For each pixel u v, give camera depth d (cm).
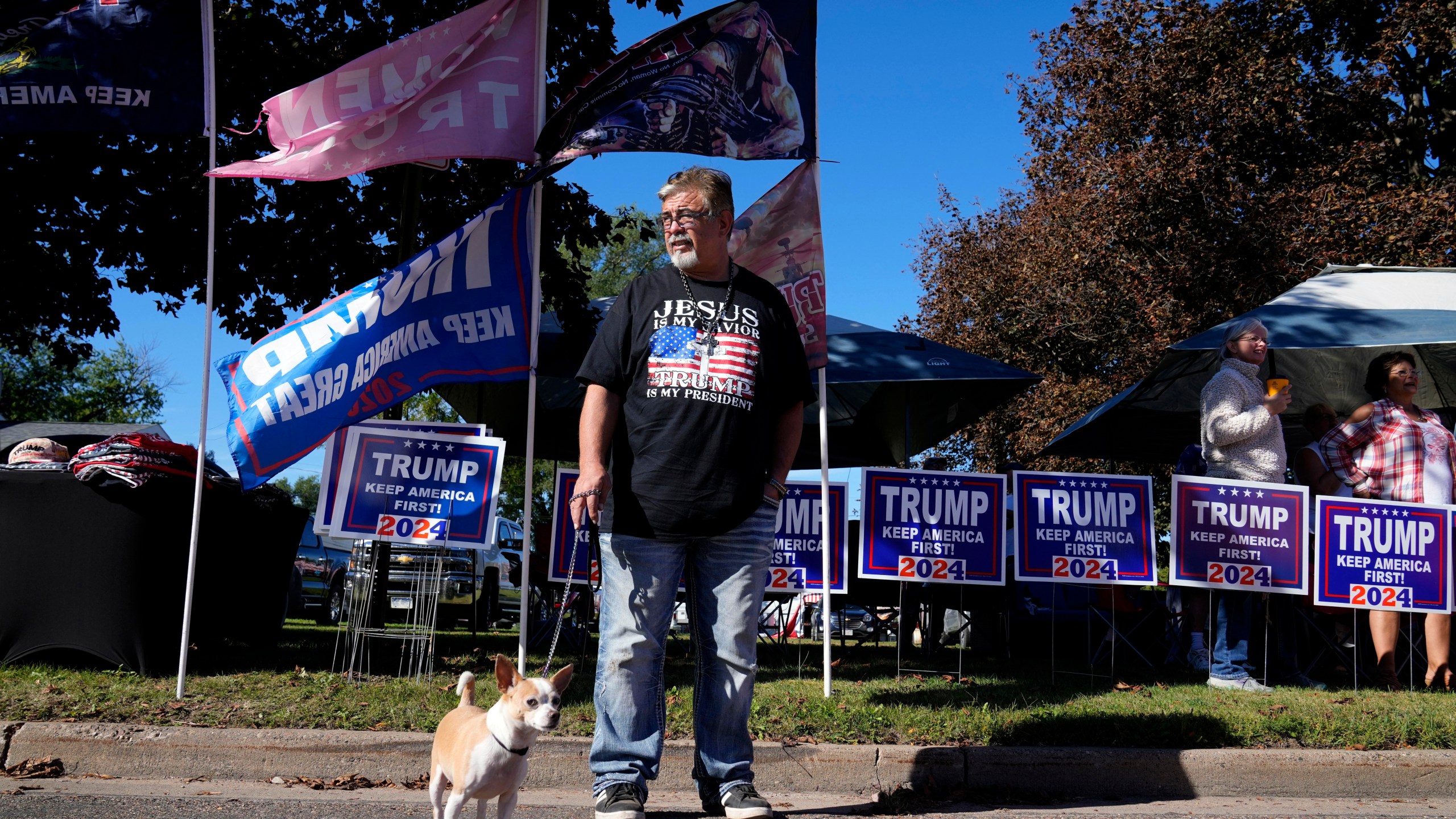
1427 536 571
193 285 1238
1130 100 1856
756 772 412
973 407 1126
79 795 358
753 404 335
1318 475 632
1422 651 667
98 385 4269
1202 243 1714
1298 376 902
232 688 479
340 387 503
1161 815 373
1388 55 1752
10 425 1109
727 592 339
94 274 1277
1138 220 1770
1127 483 562
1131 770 415
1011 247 2184
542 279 1109
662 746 391
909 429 1066
